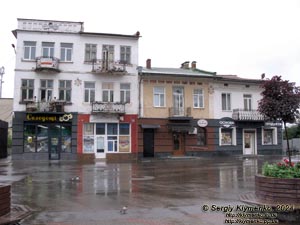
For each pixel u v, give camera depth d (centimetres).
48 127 3169
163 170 2170
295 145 4288
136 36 3394
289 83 1179
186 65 4184
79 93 3247
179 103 3494
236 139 3647
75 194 1209
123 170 2183
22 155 3091
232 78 3684
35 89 3162
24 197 1144
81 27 3291
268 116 1205
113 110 3250
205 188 1348
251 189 1302
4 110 5244
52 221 805
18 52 3153
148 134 3391
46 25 3225
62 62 3231
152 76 3400
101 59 3309
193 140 3497
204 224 783
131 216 857
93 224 780
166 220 815
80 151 3198
